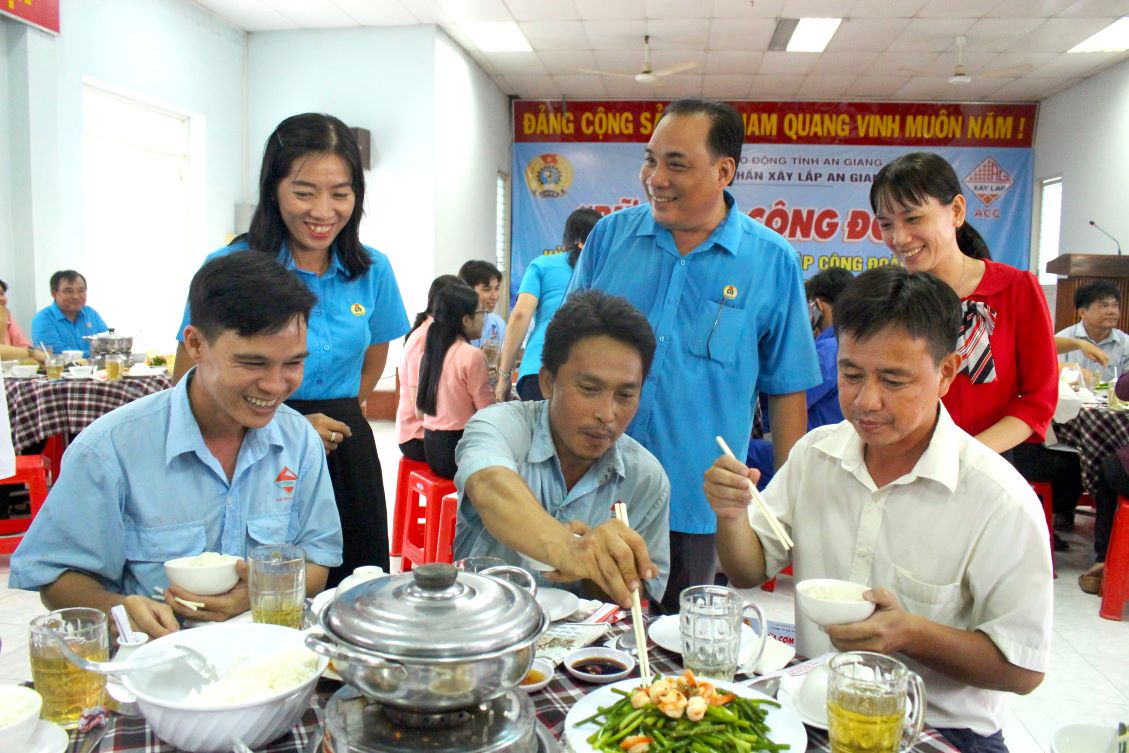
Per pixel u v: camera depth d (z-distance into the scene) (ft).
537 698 3.60
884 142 32.55
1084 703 8.55
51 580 4.39
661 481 5.28
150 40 21.52
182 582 4.12
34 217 18.24
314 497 5.22
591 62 28.43
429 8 23.43
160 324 23.82
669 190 6.28
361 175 6.47
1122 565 10.75
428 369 11.53
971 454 4.44
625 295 6.84
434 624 2.58
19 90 17.90
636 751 3.00
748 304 6.57
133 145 22.11
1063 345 16.22
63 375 14.20
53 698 3.32
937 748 3.21
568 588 5.08
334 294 6.70
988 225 32.58
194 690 3.33
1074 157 29.37
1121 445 12.07
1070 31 23.88
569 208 33.73
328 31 25.39
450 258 26.96
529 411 5.36
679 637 4.01
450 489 11.32
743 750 3.01
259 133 26.13
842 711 3.00
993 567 4.23
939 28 23.89
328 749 2.76
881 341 4.06
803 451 5.08
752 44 25.85
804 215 33.06
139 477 4.58
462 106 27.55
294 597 4.01
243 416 4.38
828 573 4.84
